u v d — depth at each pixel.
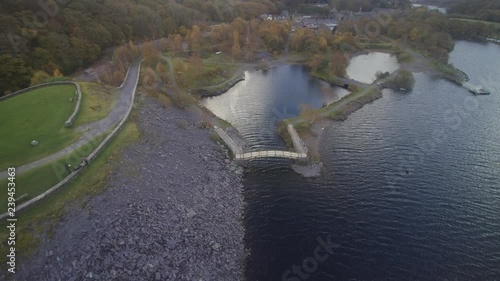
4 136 93.31
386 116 146.38
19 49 128.25
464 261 77.25
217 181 101.44
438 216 90.00
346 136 130.12
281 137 129.75
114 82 142.25
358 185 102.25
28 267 64.75
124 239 73.31
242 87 179.50
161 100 136.62
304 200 96.62
